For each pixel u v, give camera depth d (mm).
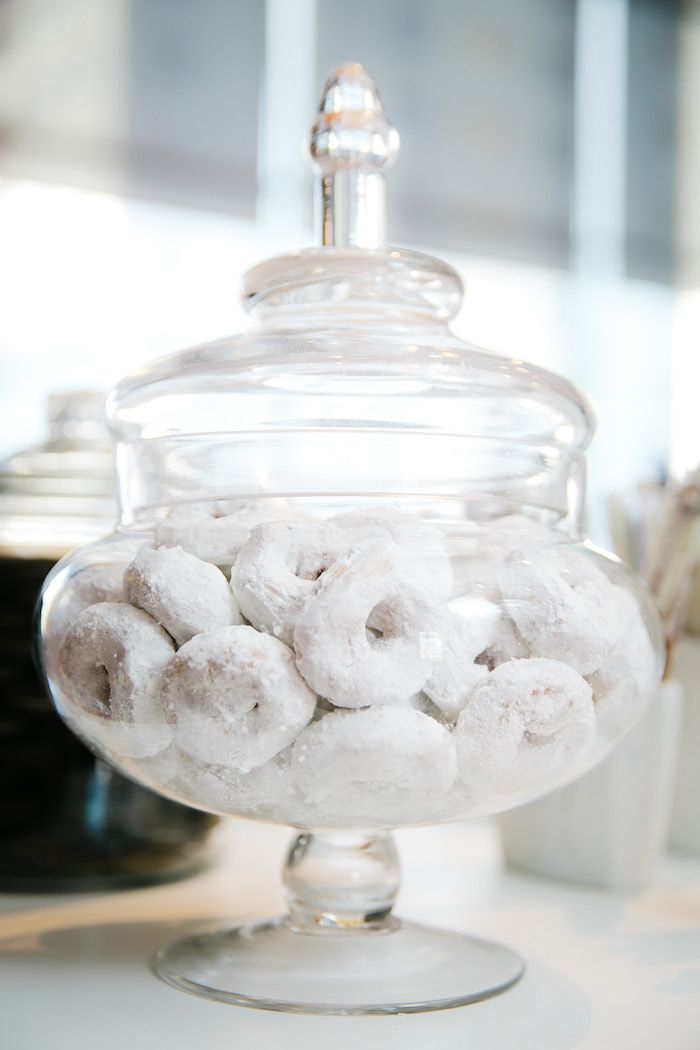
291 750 547
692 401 2701
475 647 560
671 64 2719
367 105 699
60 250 1939
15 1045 558
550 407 652
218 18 2123
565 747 581
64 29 1954
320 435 607
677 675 936
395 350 625
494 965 657
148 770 595
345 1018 592
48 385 1909
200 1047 556
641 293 2650
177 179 2068
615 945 718
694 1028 587
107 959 677
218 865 911
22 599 792
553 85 2541
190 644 541
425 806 567
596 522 1139
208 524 593
